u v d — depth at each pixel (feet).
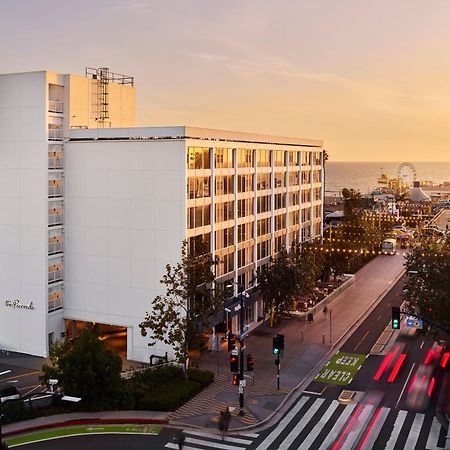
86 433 127.85
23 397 140.15
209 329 190.80
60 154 190.60
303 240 281.33
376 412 139.33
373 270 344.69
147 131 179.32
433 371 168.96
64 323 195.21
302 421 134.62
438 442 122.83
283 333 209.77
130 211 182.50
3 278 194.08
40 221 187.32
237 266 213.87
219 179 200.13
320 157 303.48
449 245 217.97
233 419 134.72
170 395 143.23
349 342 199.62
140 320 182.50
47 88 185.06
